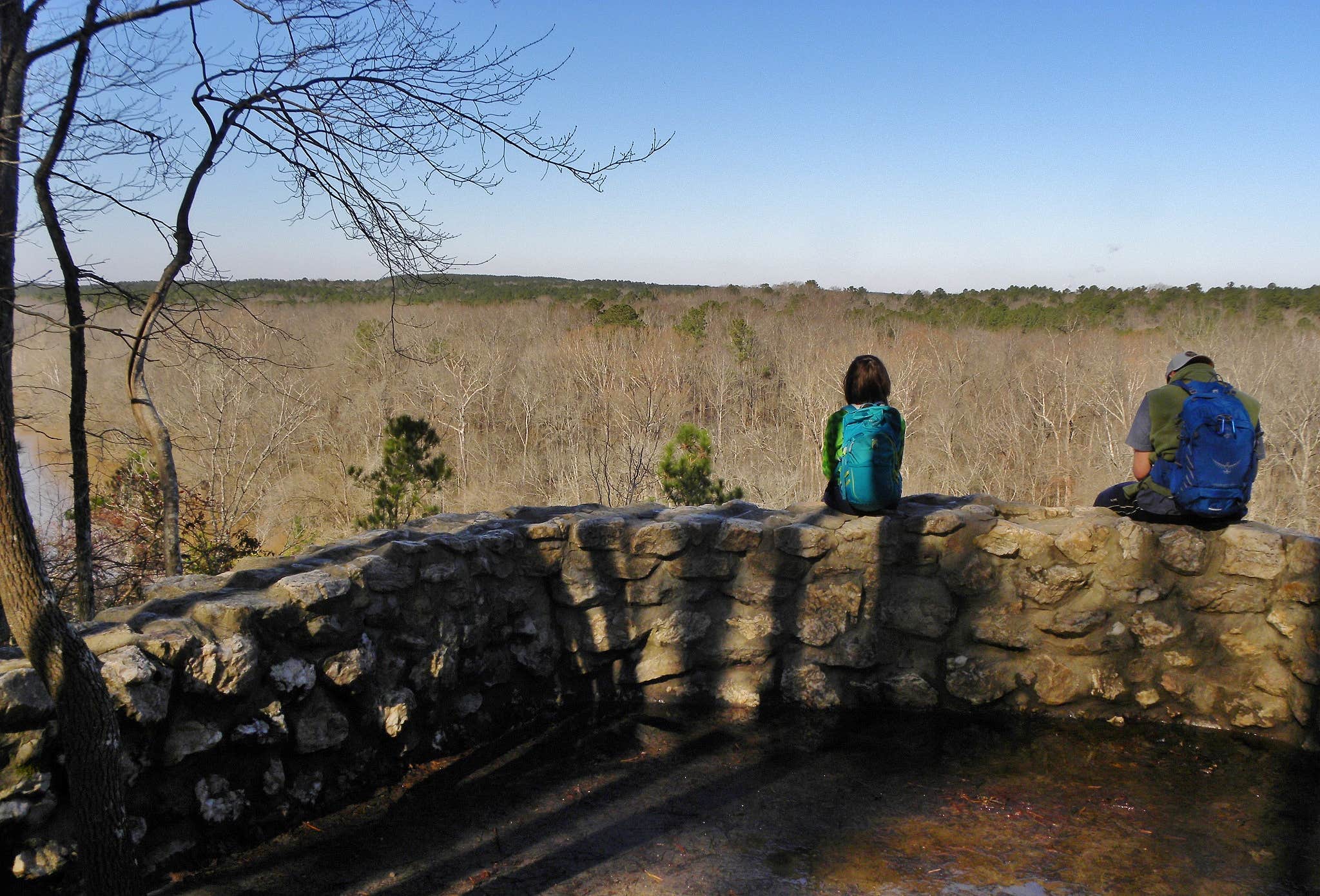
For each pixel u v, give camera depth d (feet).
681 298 243.60
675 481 34.91
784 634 14.60
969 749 12.77
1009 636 13.92
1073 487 115.24
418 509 37.29
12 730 7.89
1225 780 11.72
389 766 11.64
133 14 9.84
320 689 10.65
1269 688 12.93
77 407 19.98
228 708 9.64
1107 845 10.11
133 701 8.52
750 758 12.51
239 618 9.80
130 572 33.24
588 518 14.44
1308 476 87.86
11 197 11.41
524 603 13.91
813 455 115.03
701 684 14.73
